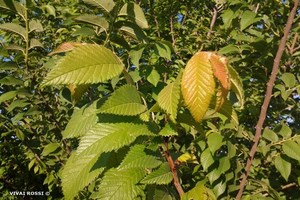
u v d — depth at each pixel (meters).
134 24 0.44
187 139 0.67
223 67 0.27
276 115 0.70
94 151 0.29
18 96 0.67
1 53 0.60
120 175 0.33
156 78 0.42
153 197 0.37
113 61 0.30
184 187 0.59
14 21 0.63
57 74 0.27
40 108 0.67
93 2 0.43
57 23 0.84
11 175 0.95
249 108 0.63
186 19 1.08
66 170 0.32
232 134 0.55
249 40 0.62
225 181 0.52
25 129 0.74
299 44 0.67
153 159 0.33
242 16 0.56
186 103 0.26
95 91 0.65
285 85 0.58
